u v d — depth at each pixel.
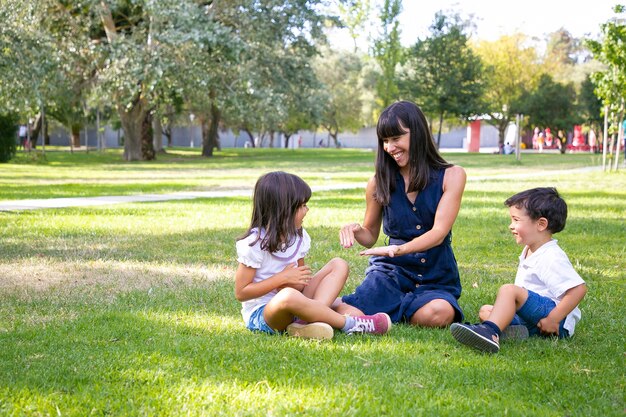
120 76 22.94
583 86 45.94
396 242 4.02
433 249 3.90
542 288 3.73
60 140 66.44
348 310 3.76
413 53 42.53
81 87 27.36
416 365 3.02
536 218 3.71
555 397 2.66
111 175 19.36
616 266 5.77
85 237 7.20
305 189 3.67
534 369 3.01
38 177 17.94
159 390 2.64
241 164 27.16
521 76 49.84
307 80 30.11
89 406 2.48
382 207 4.12
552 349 3.38
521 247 6.72
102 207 10.25
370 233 4.22
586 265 5.81
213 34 22.75
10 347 3.25
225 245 6.72
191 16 22.64
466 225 8.26
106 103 30.98
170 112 38.62
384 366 3.01
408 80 42.94
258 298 3.65
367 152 46.47
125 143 30.94
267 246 3.60
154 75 22.30
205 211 9.75
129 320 3.82
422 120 3.83
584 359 3.22
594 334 3.72
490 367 3.03
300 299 3.46
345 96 58.56
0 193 12.54
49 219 8.64
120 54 22.83
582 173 19.06
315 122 31.64
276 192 3.60
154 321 3.81
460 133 71.75
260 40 27.55
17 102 19.19
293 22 28.23
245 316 3.68
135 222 8.45
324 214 9.30
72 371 2.86
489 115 48.03
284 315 3.49
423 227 3.93
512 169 22.09
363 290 3.90
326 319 3.52
